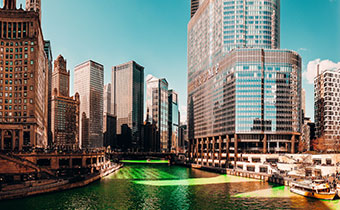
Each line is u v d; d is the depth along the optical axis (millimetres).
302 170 132375
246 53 196500
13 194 90188
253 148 196250
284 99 194000
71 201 94000
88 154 149750
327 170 122750
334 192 98562
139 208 89438
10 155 117625
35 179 112375
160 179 154750
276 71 195500
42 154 127875
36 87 168000
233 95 198375
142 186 128625
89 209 86438
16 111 163000
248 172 159250
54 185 104812
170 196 106562
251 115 192375
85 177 130375
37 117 177125
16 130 160125
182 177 164500
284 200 98438
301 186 107062
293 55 198125
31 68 166125
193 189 121188
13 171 113562
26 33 168250
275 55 196375
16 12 168250
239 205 92625
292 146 191625
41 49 196375
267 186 127125
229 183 137875
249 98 193875
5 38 166625
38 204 88375
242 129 192375
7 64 165750
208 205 93062
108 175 170875
